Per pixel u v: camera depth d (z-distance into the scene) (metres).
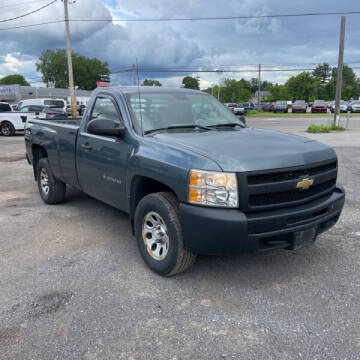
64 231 4.97
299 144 3.72
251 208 3.12
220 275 3.71
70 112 32.56
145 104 4.32
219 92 80.75
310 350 2.61
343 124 24.02
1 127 19.11
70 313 3.08
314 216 3.50
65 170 5.46
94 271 3.82
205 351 2.62
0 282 3.61
